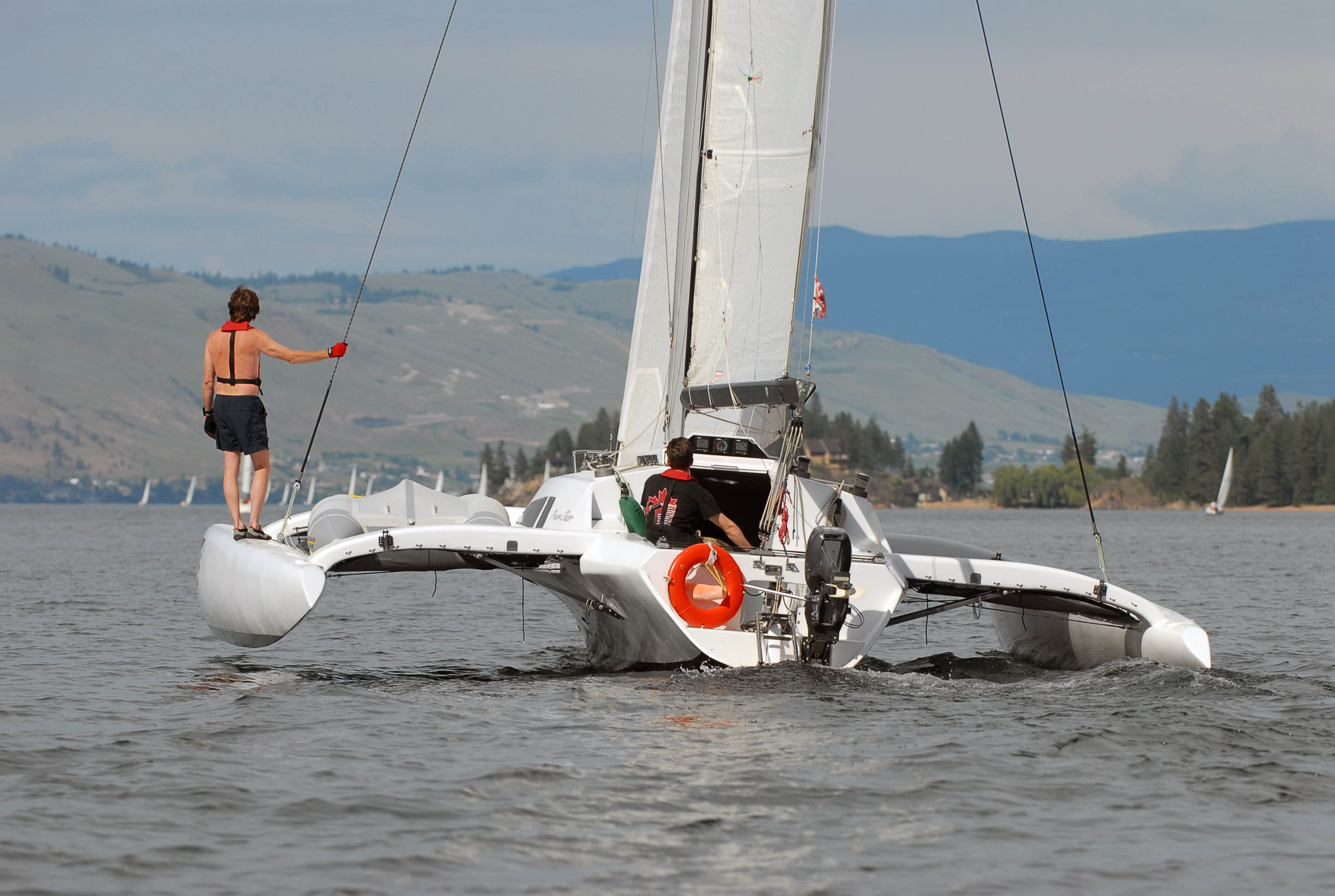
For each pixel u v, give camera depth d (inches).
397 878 758.5
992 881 756.0
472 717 1183.6
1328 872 772.0
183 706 1269.7
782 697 1219.2
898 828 848.3
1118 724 1128.8
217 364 1434.5
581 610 1536.7
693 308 1464.1
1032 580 1358.3
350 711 1225.4
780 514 1359.5
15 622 2132.1
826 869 773.3
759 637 1258.0
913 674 1314.0
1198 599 2797.7
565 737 1088.2
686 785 940.0
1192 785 948.0
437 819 866.1
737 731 1101.7
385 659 1701.5
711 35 1449.3
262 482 1457.9
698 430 1542.8
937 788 935.0
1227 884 753.0
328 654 1748.3
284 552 1358.3
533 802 901.2
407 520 1685.5
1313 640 1941.4
